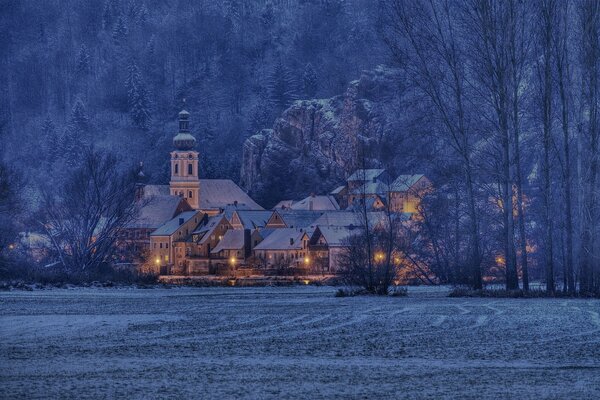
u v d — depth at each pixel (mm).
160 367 71250
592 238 167500
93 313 129000
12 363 73625
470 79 182625
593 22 171625
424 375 67188
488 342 87875
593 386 62125
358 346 85188
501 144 184625
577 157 174500
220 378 65875
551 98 172750
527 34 173250
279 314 125625
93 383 63656
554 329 100000
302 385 62906
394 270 197000
